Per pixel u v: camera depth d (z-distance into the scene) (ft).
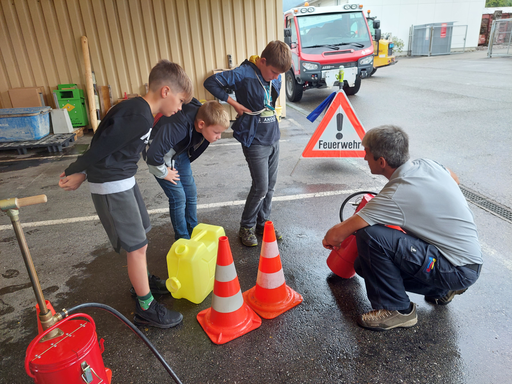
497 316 7.25
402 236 6.52
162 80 5.96
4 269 9.72
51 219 12.64
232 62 25.70
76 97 25.46
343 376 6.07
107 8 23.77
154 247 10.50
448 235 6.37
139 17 24.11
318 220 11.63
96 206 6.31
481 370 6.08
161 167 7.84
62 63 25.04
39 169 18.47
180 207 8.96
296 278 8.77
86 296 8.47
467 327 7.00
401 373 6.08
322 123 14.97
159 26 24.43
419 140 19.25
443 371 6.08
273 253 7.48
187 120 7.70
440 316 7.31
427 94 32.24
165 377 6.22
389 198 6.43
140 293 7.01
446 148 17.67
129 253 6.61
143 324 7.38
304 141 20.99
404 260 6.48
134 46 24.80
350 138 15.10
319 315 7.52
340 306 7.77
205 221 11.88
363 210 6.70
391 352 6.51
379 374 6.08
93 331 4.93
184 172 9.09
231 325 7.03
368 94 34.30
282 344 6.79
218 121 7.90
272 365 6.34
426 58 69.51
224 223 11.70
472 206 11.74
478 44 85.40
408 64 59.57
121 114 5.58
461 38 80.48
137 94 25.93
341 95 14.57
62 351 4.58
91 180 6.09
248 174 16.22
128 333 7.25
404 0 76.48
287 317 7.48
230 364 6.40
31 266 4.54
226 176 16.14
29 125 21.58
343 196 13.32
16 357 6.80
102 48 24.71
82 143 23.66
